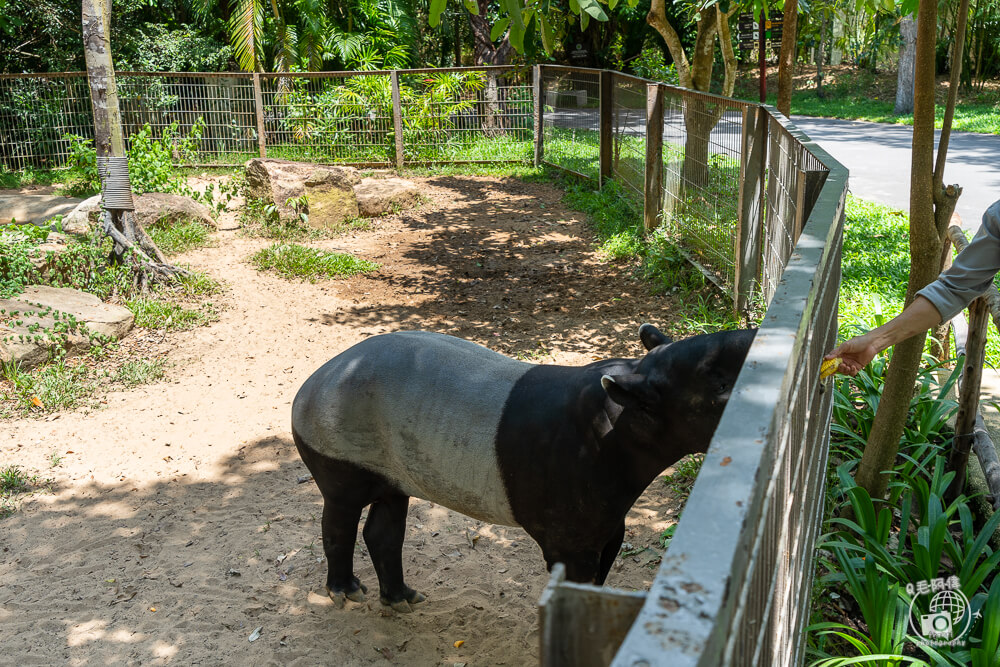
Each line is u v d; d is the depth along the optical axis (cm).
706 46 1105
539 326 784
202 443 590
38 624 405
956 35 365
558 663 117
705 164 830
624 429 299
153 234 1027
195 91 1548
